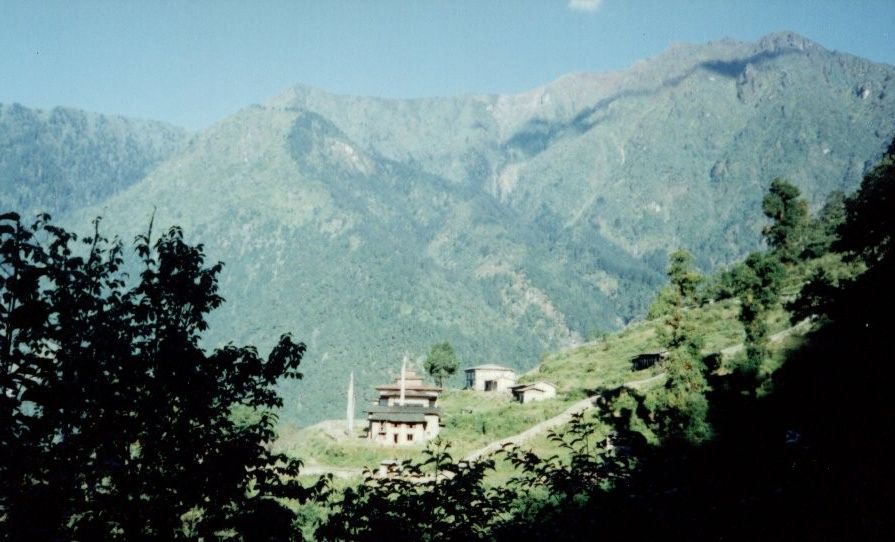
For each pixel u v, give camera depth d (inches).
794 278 3484.3
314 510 1226.6
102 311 429.1
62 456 386.6
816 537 430.3
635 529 465.4
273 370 475.2
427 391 4215.1
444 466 505.7
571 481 524.7
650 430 1987.0
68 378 387.9
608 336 5452.8
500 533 506.0
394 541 449.7
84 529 378.9
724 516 461.1
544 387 3754.9
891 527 425.4
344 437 3437.5
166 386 428.8
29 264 378.9
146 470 426.9
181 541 424.2
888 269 800.3
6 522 344.8
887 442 499.5
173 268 466.3
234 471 428.8
